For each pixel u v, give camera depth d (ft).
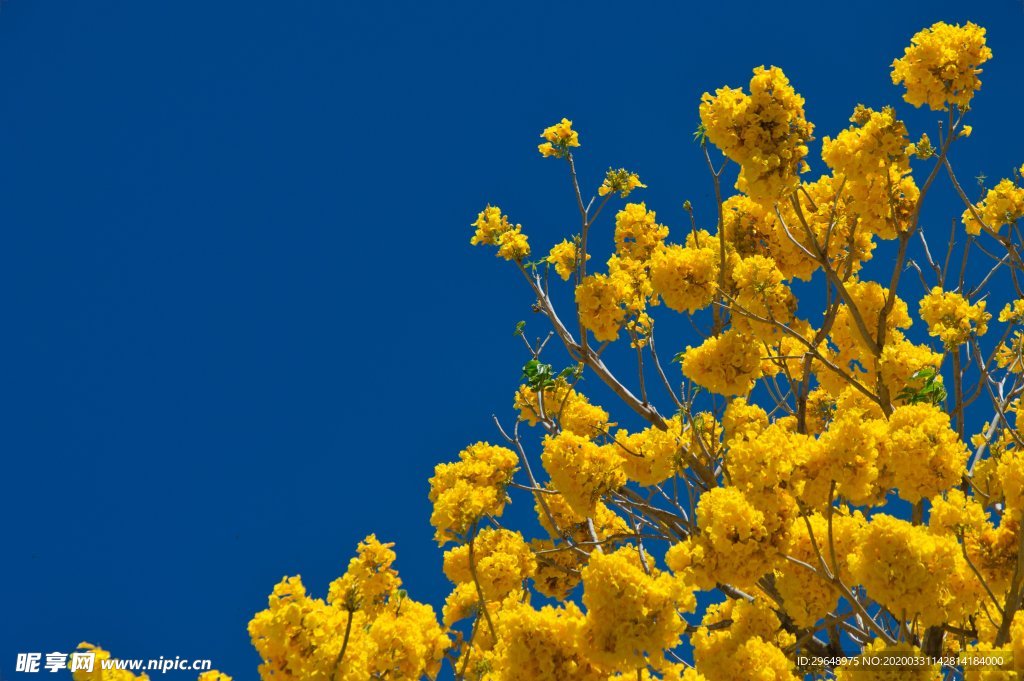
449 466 20.49
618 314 23.25
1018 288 21.31
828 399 27.86
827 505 15.11
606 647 13.60
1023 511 13.84
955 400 20.36
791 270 25.66
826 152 21.50
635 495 23.63
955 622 15.28
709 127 18.79
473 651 17.79
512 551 22.71
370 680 15.84
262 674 14.30
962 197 21.57
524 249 24.34
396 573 18.43
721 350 21.21
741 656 15.76
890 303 22.21
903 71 20.30
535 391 24.17
